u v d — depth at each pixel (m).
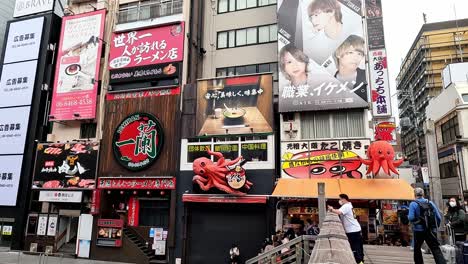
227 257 20.23
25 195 25.53
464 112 24.86
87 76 25.98
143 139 23.28
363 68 20.27
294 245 12.15
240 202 19.98
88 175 24.05
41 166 25.30
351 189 17.19
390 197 16.25
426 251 12.96
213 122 22.16
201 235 20.98
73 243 25.30
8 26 29.52
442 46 56.22
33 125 26.75
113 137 24.03
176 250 21.11
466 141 24.19
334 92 20.33
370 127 20.50
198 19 26.88
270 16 25.95
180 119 22.92
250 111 21.62
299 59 21.39
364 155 19.19
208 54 26.70
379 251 13.21
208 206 21.22
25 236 24.80
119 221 22.67
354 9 21.31
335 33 21.25
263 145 20.94
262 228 20.08
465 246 9.50
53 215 24.66
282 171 20.08
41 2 29.52
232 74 25.78
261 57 25.42
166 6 25.47
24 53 28.42
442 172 27.58
